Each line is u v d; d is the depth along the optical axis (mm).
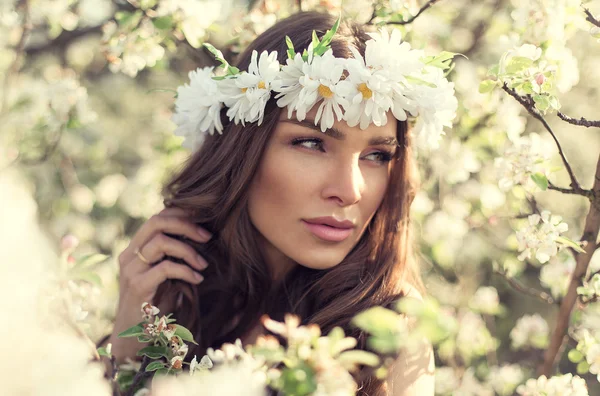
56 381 741
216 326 1810
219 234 1743
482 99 2365
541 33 1662
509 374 2693
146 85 4422
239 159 1587
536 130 3605
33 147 2475
